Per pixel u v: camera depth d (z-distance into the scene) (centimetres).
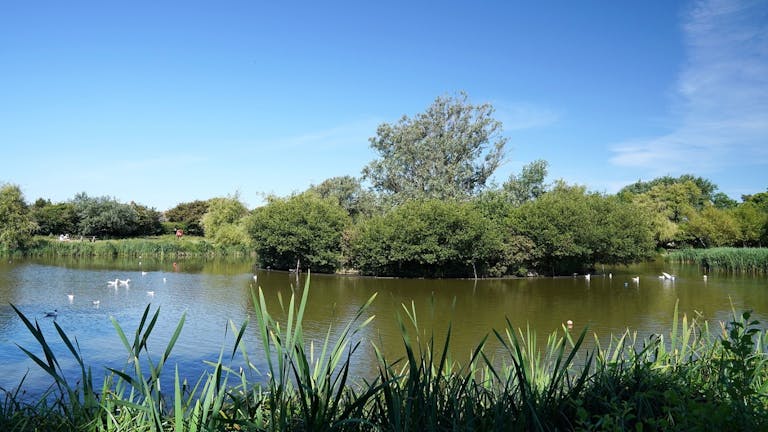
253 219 5484
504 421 349
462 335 1973
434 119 6525
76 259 5753
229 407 436
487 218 5106
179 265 5519
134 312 2480
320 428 304
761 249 5238
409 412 320
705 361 523
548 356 552
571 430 361
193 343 1795
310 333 1988
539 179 6381
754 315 2431
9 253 5688
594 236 4784
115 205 7712
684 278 4450
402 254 4581
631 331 2083
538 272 5094
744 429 295
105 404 380
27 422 383
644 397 387
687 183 8144
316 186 7331
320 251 4969
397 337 1911
